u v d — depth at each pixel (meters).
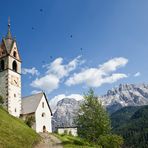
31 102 99.12
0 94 90.19
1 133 50.22
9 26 97.44
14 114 89.88
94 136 74.25
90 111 75.94
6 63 91.38
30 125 90.56
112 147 75.38
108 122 75.69
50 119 101.19
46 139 69.19
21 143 50.41
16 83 93.00
